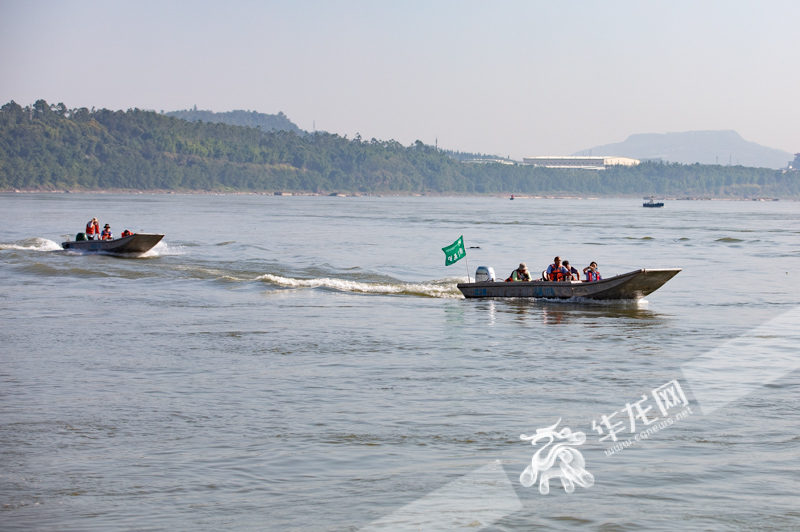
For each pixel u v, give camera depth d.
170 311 28.92
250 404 16.19
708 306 31.58
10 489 11.70
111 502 11.23
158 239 49.72
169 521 10.62
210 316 27.88
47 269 41.06
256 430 14.45
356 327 25.86
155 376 18.61
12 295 32.50
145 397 16.70
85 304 30.28
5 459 12.93
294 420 15.08
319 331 25.00
